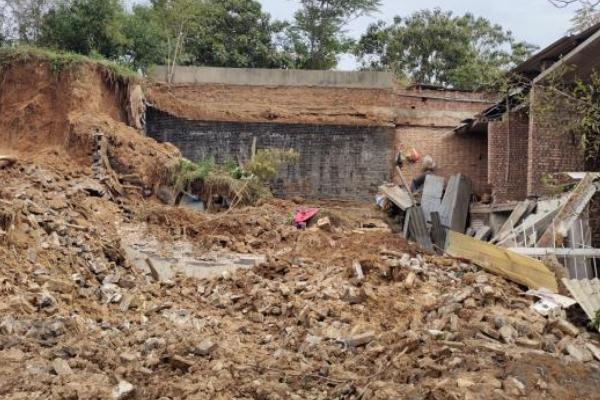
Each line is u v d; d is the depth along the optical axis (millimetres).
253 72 23578
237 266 14250
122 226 16078
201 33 29891
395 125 23109
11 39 23219
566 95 8000
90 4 23250
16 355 7492
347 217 19219
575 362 7883
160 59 25969
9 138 19781
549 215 13562
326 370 7996
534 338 8828
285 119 22953
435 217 18281
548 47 13672
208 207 18625
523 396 6953
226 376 7441
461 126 21828
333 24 33062
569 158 15102
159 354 8133
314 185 22188
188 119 22391
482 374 7320
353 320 10383
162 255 14828
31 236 12227
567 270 11867
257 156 20859
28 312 9344
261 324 10773
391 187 20781
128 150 18859
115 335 8953
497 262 12438
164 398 6754
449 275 12508
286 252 15219
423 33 33000
